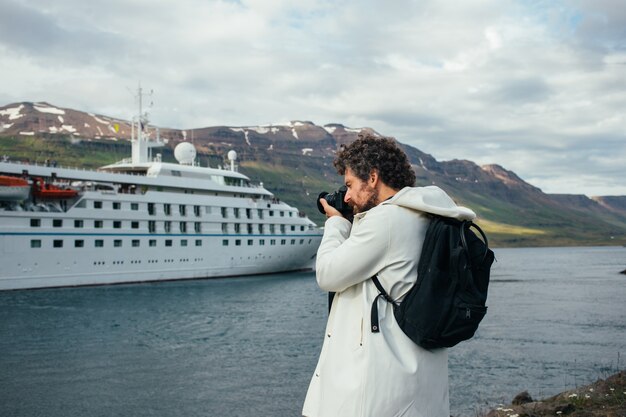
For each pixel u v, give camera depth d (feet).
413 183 12.36
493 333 110.22
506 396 64.75
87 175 184.34
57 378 72.18
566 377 74.08
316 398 11.46
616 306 158.61
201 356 86.33
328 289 11.28
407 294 10.68
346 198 12.40
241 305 147.84
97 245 176.35
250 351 90.63
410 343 10.57
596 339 103.35
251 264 219.00
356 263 10.73
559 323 124.36
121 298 155.12
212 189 212.02
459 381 71.77
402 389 10.29
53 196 168.96
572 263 504.43
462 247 10.04
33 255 163.53
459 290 10.01
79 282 172.86
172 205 195.72
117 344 95.40
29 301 146.00
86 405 61.00
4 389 67.00
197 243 201.77
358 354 10.71
